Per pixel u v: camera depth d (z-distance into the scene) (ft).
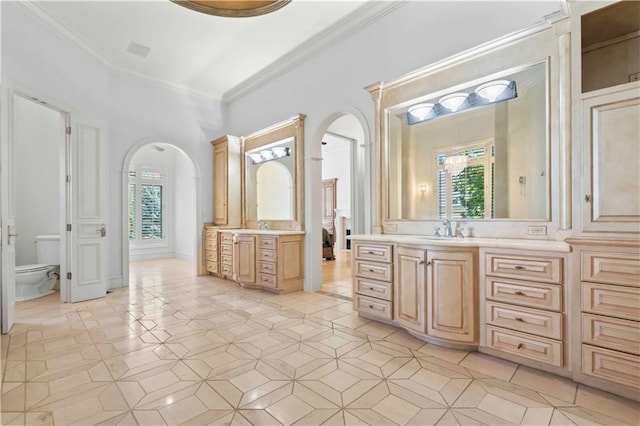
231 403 5.56
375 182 11.21
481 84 8.87
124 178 15.24
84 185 12.72
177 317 10.36
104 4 10.91
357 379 6.37
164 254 25.85
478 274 7.39
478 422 5.01
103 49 13.79
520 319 6.73
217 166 18.30
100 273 13.08
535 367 6.72
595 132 5.96
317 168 14.16
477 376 6.44
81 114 12.71
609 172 5.81
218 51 14.14
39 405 5.49
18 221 14.85
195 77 16.63
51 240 14.14
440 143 9.77
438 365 6.93
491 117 8.75
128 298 12.89
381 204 10.95
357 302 10.14
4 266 8.91
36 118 15.43
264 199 16.58
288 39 13.25
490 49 8.59
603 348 5.70
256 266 14.17
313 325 9.55
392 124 10.82
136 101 15.88
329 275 17.58
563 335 6.22
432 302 7.83
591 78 7.47
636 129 5.58
